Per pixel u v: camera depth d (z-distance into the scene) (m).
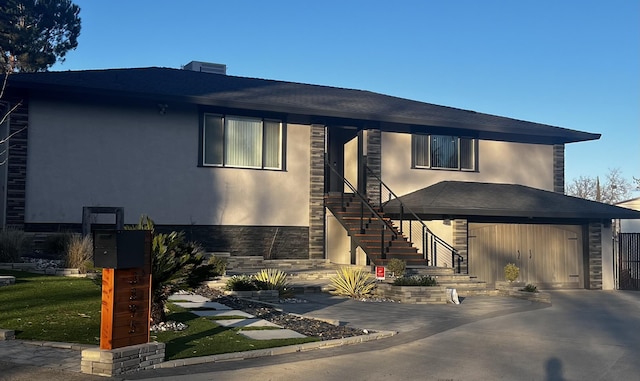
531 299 18.34
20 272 15.34
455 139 25.28
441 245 21.95
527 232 23.31
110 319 8.04
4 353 8.62
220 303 13.79
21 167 18.05
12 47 38.56
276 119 21.95
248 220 21.25
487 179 25.67
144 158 19.81
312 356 9.45
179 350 9.15
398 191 23.92
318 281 18.72
